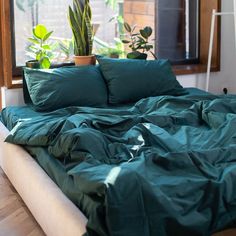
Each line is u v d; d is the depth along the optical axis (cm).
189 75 400
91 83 313
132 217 155
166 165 184
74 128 219
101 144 203
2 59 330
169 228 158
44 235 217
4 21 313
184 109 277
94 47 370
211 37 385
